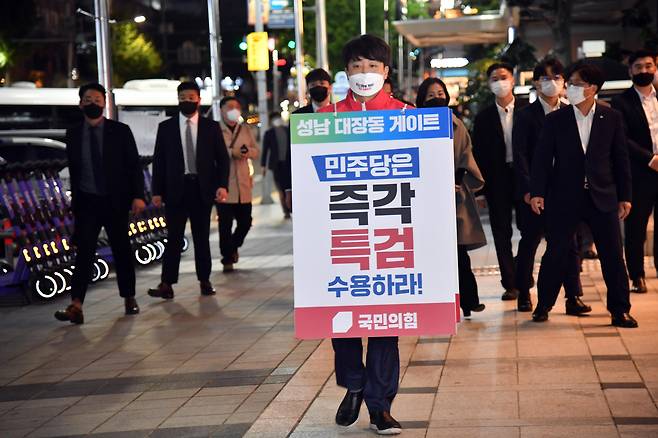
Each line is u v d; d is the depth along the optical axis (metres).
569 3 21.47
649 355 8.10
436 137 6.03
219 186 12.91
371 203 6.05
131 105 27.69
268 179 29.70
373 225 6.06
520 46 22.72
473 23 24.53
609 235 9.37
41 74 58.69
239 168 15.34
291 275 14.58
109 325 11.05
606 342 8.68
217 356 9.11
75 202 11.25
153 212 16.73
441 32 24.86
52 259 13.23
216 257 17.36
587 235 14.45
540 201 9.58
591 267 13.59
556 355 8.27
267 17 42.66
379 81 6.15
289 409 7.09
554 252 9.62
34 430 7.01
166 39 78.88
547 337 9.03
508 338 9.09
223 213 15.20
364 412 6.95
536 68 10.42
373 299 6.08
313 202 6.08
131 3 72.56
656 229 11.90
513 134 10.52
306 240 6.09
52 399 7.88
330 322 6.09
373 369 6.36
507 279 11.20
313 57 72.44
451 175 6.03
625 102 11.27
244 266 15.86
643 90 11.30
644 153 11.14
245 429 6.70
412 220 6.05
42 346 10.06
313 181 6.07
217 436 6.57
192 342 9.85
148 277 15.05
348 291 6.09
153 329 10.69
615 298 9.36
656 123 11.25
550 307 9.78
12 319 11.79
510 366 7.97
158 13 78.12
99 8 21.08
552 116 9.52
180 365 8.82
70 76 59.66
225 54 79.00
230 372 8.43
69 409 7.54
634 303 10.62
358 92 6.18
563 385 7.29
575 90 9.30
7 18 41.91
